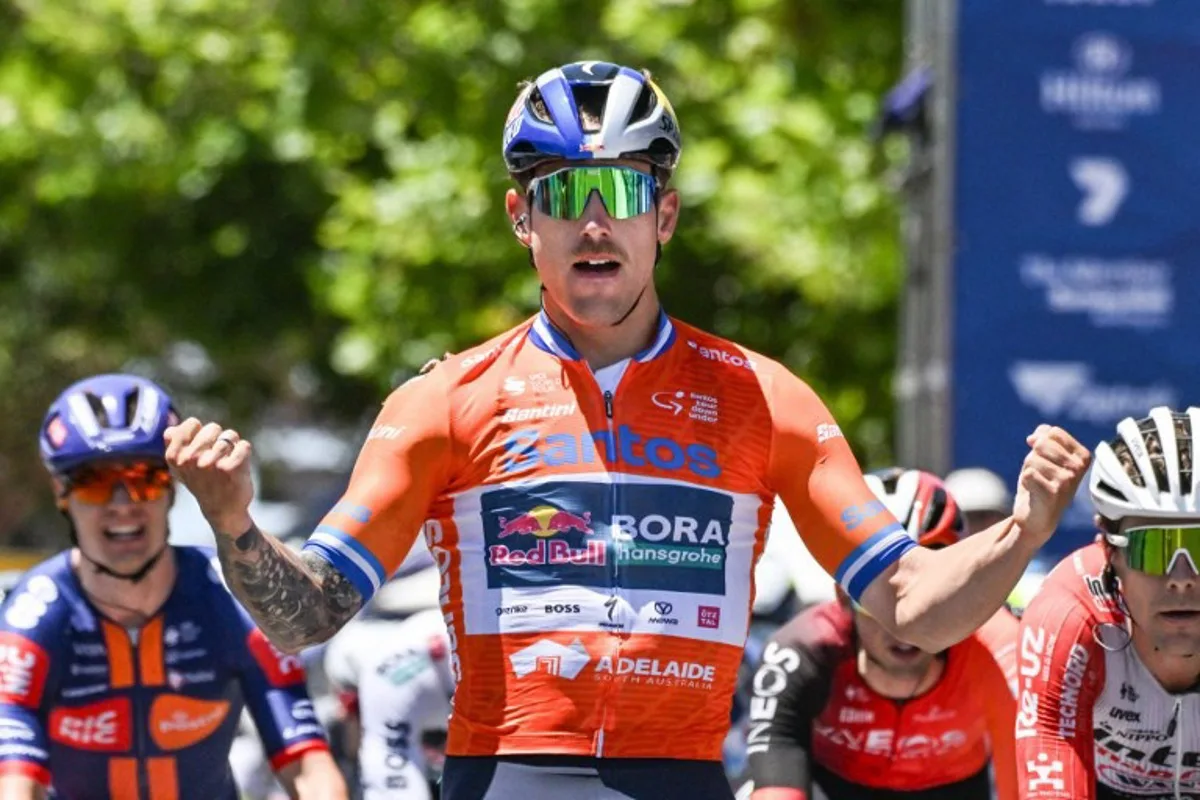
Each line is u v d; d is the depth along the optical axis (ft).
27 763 41.11
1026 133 84.33
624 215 32.58
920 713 47.01
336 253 124.36
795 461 33.37
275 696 43.39
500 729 31.86
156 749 43.37
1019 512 30.63
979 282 84.23
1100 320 84.33
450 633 32.81
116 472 42.37
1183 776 38.37
